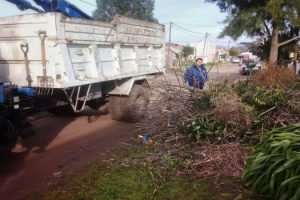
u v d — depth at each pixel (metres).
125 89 9.34
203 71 8.04
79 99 8.24
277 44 23.34
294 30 24.53
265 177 4.03
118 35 8.98
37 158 6.67
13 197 5.02
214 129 6.01
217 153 5.53
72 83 7.44
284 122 6.08
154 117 7.21
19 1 8.32
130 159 5.96
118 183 5.09
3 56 7.57
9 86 6.54
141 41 10.07
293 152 3.99
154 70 10.70
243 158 5.32
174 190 4.82
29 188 5.29
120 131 8.63
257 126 6.04
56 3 8.90
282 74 10.17
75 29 7.49
